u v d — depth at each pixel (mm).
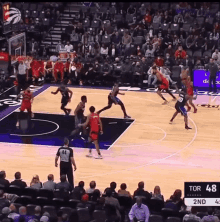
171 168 19422
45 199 14195
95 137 20000
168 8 35625
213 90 29141
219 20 34031
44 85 29656
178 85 29578
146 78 30734
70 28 34156
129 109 25734
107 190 14172
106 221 12812
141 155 20578
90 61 31141
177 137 22359
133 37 32812
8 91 28406
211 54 31547
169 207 14008
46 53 33844
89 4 36438
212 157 20469
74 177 18547
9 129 23109
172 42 32031
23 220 11930
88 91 28641
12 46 31641
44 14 35969
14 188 15039
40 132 22844
